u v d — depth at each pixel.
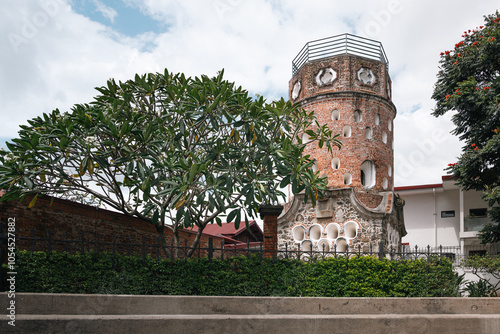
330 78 24.50
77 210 12.15
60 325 6.22
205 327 6.77
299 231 23.80
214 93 11.12
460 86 18.30
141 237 14.81
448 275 10.61
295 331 7.08
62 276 8.34
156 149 11.19
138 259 9.18
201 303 7.27
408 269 10.42
